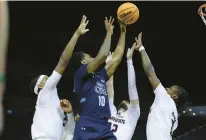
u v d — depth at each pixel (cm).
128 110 527
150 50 1444
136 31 1423
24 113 1157
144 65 495
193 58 1438
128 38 1386
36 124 467
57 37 1443
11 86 1302
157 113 489
